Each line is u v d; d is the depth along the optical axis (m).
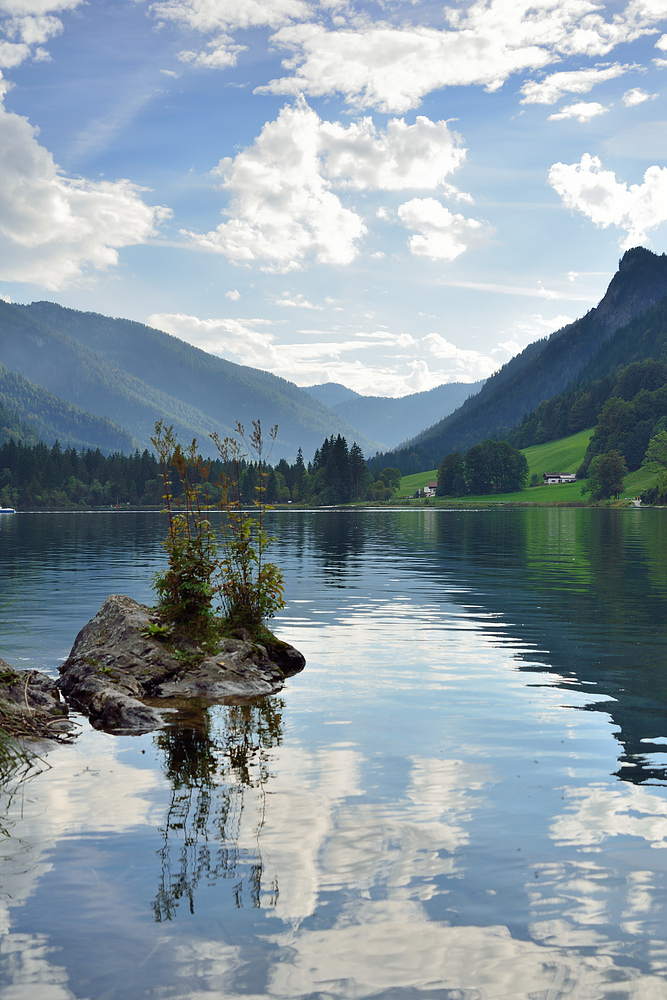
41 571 29.81
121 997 4.02
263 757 8.14
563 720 9.56
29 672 11.21
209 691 11.43
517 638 15.64
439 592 23.48
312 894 5.09
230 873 5.40
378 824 6.25
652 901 5.03
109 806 6.70
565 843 5.89
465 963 4.34
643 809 6.60
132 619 13.26
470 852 5.72
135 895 5.09
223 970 4.25
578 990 4.11
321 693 11.17
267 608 14.74
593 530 69.12
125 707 9.98
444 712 10.00
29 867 5.48
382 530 71.50
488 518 109.06
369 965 4.32
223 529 14.70
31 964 4.31
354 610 19.67
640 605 20.39
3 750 8.10
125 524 94.88
